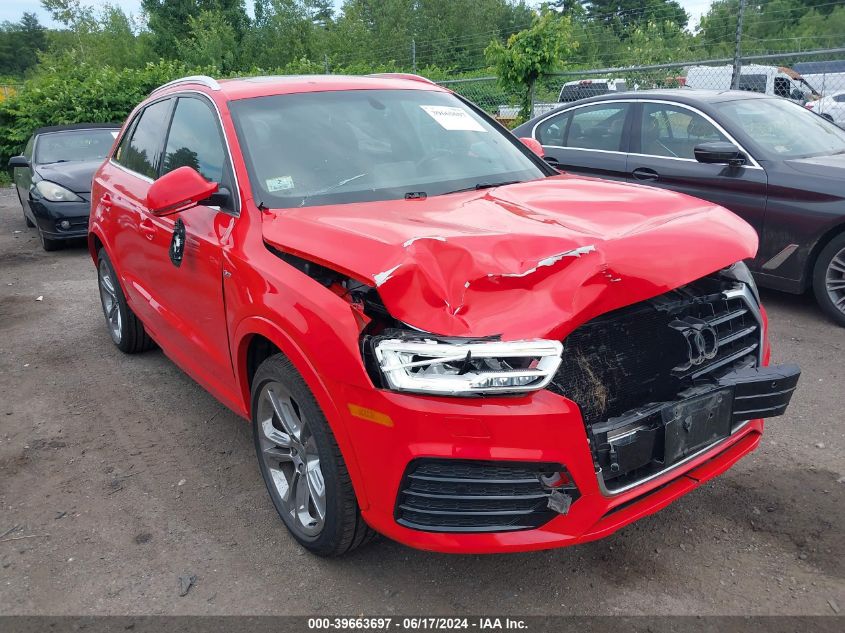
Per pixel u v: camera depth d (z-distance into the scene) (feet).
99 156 33.01
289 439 9.69
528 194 10.39
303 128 11.52
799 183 17.31
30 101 59.52
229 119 11.41
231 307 10.09
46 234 29.99
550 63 38.45
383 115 12.30
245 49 135.03
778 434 12.39
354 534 8.84
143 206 13.73
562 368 7.63
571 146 22.89
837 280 17.26
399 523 7.86
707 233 8.73
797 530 9.77
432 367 7.32
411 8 180.65
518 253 7.72
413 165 11.50
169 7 148.56
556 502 7.52
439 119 12.75
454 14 179.93
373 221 8.97
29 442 13.41
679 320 8.41
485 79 43.09
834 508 10.22
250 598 8.97
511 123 42.37
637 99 21.44
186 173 10.27
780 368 9.01
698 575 9.01
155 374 16.49
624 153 21.34
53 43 182.91
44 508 11.18
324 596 8.96
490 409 7.18
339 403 7.95
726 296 9.02
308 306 8.34
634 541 9.73
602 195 10.16
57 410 14.76
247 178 10.60
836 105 51.21
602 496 7.72
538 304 7.36
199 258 11.06
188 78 13.98
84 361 17.54
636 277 7.72
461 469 7.48
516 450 7.25
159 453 12.80
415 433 7.34
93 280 25.91
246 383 10.48
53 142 33.50
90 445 13.21
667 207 9.48
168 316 13.15
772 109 20.31
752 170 18.24
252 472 12.03
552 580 9.06
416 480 7.63
